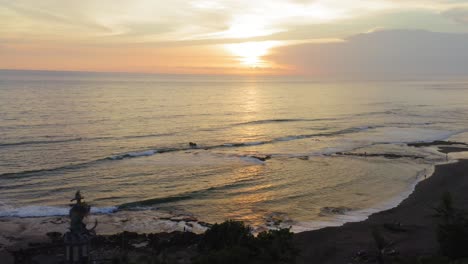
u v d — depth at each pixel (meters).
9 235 37.38
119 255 31.36
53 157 69.62
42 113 121.44
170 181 57.22
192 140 88.81
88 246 16.03
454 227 31.58
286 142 88.19
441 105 182.50
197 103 176.38
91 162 66.62
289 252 29.72
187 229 40.38
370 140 91.50
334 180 58.62
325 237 37.75
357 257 32.88
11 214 43.41
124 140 86.38
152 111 139.12
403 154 76.25
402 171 63.59
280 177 59.81
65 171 61.31
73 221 15.92
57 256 25.33
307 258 33.31
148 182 56.66
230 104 176.50
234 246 28.28
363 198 50.66
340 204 48.41
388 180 58.66
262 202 49.12
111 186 54.69
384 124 118.94
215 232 32.75
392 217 43.34
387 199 50.16
